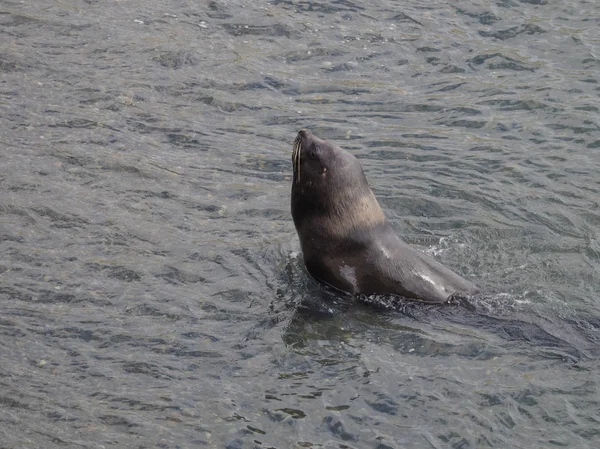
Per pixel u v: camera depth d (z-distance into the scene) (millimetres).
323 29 39562
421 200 29281
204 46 37719
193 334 22719
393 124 33750
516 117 34125
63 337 22250
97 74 35125
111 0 40656
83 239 26172
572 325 23391
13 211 27031
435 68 37344
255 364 21766
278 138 32656
